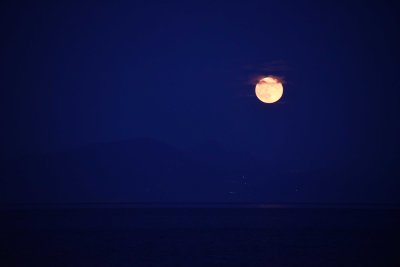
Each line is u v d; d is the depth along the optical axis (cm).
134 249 7925
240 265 6744
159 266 6650
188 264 6781
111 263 6838
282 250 7888
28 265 6681
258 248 8050
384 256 7475
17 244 8338
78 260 7031
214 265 6731
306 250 7912
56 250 7812
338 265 6794
